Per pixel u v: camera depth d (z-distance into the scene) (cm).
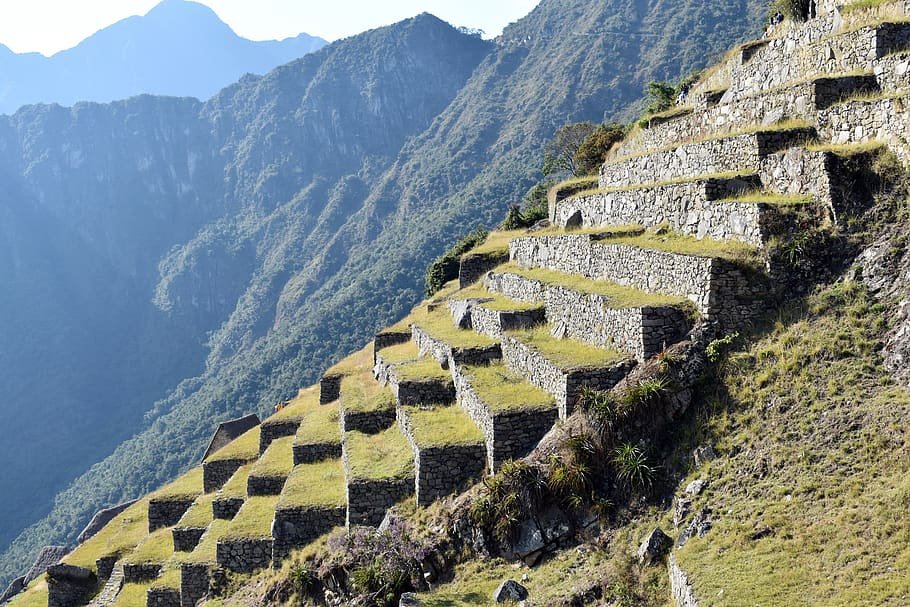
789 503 1292
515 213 5647
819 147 1827
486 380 2247
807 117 2022
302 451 2833
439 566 1783
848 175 1714
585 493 1625
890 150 1692
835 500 1241
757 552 1229
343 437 2684
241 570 2428
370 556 1938
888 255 1562
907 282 1494
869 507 1188
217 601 2339
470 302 2992
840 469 1288
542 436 1897
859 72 2039
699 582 1212
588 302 2108
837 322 1545
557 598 1444
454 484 1991
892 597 1026
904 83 1850
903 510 1141
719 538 1307
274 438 3631
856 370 1437
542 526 1659
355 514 2141
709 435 1536
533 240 3105
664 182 2425
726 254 1772
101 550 3738
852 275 1599
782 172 1894
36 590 4012
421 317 3872
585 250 2467
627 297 1995
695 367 1667
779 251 1711
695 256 1789
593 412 1698
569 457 1666
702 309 1736
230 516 3022
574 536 1612
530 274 2841
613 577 1412
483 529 1734
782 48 2536
